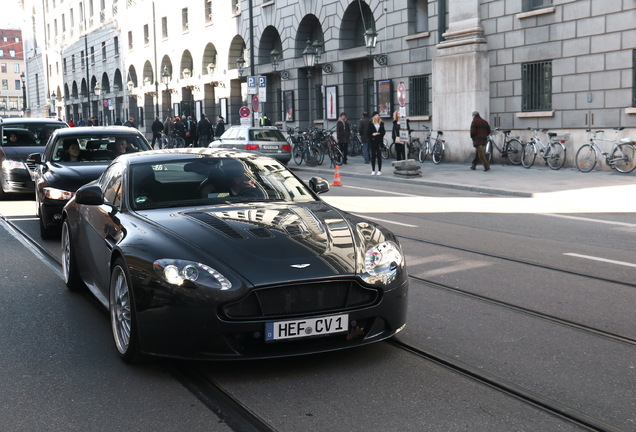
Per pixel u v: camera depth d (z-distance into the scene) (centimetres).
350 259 468
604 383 442
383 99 2891
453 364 477
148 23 5253
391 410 402
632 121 1931
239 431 379
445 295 674
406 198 1546
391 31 2827
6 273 809
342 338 467
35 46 8738
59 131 1135
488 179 1856
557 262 823
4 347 532
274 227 501
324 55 3266
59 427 388
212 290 436
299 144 2652
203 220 512
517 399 417
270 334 440
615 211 1288
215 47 4312
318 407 408
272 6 3647
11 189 1505
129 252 479
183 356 446
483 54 2352
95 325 592
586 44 2042
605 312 609
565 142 2052
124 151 1113
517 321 584
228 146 2519
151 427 386
